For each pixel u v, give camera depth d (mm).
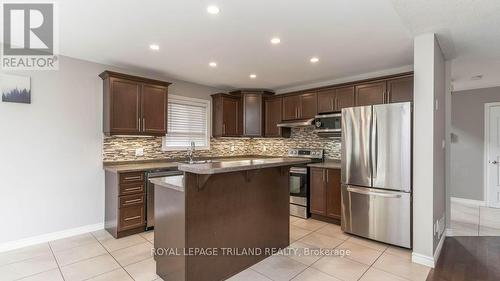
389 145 3037
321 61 3551
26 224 3043
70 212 3367
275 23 2420
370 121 3191
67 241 3176
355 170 3344
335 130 4156
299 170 4238
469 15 2238
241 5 2100
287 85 5059
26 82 3035
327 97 4324
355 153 3344
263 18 2324
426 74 2617
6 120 2920
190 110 4852
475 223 3990
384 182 3082
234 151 5598
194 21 2385
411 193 2896
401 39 2789
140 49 3105
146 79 3775
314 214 4117
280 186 2980
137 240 3209
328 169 3912
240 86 5160
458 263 2658
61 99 3297
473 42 2850
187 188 2049
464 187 5266
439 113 2926
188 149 4742
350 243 3160
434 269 2523
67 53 3234
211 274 2232
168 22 2404
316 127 4379
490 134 4992
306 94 4629
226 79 4586
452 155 5398
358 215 3320
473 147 5164
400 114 2955
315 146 4898
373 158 3170
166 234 2270
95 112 3578
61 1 2035
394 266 2580
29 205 3062
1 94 2883
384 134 3074
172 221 2191
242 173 2516
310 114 4566
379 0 2020
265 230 2773
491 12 2180
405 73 3482
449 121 3402
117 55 3312
